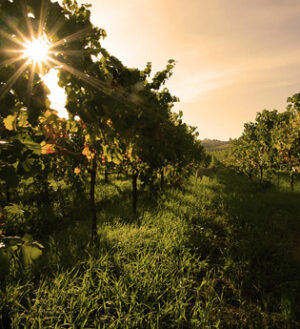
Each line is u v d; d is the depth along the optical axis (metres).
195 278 3.89
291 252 4.88
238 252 4.84
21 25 1.91
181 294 3.31
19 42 1.91
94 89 2.68
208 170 19.39
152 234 5.38
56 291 3.14
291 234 5.91
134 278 3.54
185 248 4.84
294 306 3.18
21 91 1.96
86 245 4.71
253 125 16.23
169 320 2.93
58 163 5.05
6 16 1.85
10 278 3.32
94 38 3.06
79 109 2.67
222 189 12.23
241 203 8.75
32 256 1.73
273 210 7.95
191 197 9.64
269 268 4.29
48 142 2.35
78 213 7.66
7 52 1.87
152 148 3.23
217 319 3.06
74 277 3.53
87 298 3.04
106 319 2.88
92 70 2.73
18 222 6.34
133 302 3.04
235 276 4.00
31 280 3.55
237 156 18.38
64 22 2.33
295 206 8.20
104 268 3.81
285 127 9.86
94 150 4.06
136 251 4.54
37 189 7.78
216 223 6.76
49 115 2.28
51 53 2.34
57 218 7.27
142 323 2.82
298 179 14.45
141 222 6.28
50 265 3.90
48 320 2.79
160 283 3.46
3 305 2.84
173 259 4.32
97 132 2.95
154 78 5.73
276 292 3.60
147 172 6.37
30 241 1.75
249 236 5.62
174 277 3.76
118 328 2.77
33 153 1.65
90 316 2.94
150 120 2.71
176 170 8.10
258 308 3.22
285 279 3.90
